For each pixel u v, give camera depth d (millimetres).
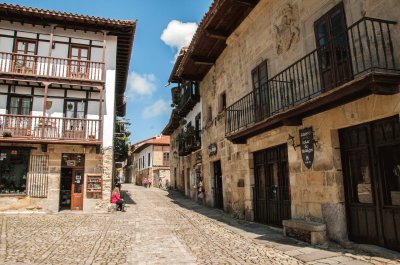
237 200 12109
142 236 8625
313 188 7574
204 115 17359
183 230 9508
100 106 15547
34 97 15758
